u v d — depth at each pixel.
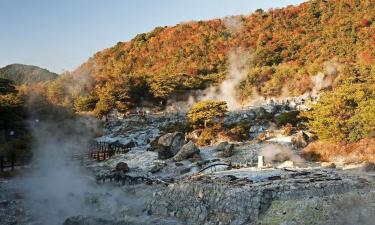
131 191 41.12
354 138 46.59
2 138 60.78
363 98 49.53
